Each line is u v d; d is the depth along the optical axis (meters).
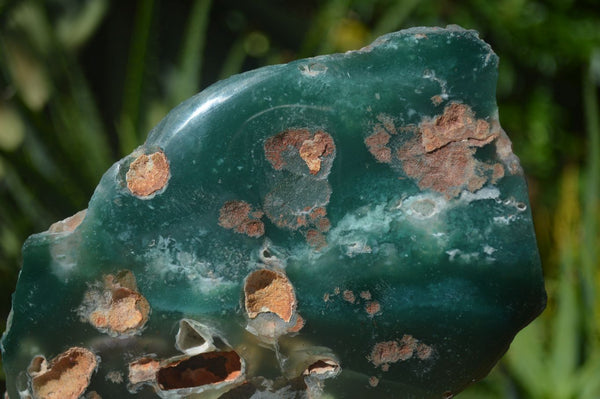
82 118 0.50
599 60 0.87
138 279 0.31
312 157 0.31
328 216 0.31
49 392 0.31
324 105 0.31
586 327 0.56
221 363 0.31
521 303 0.31
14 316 0.31
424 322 0.31
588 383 0.53
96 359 0.31
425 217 0.31
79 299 0.31
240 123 0.31
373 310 0.31
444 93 0.31
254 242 0.31
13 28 0.56
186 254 0.31
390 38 0.31
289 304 0.31
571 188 0.64
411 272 0.31
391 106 0.31
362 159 0.31
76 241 0.31
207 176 0.31
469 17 0.87
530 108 0.88
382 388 0.32
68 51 0.58
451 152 0.31
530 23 0.88
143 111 0.53
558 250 0.61
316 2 0.86
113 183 0.31
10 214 0.51
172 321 0.31
